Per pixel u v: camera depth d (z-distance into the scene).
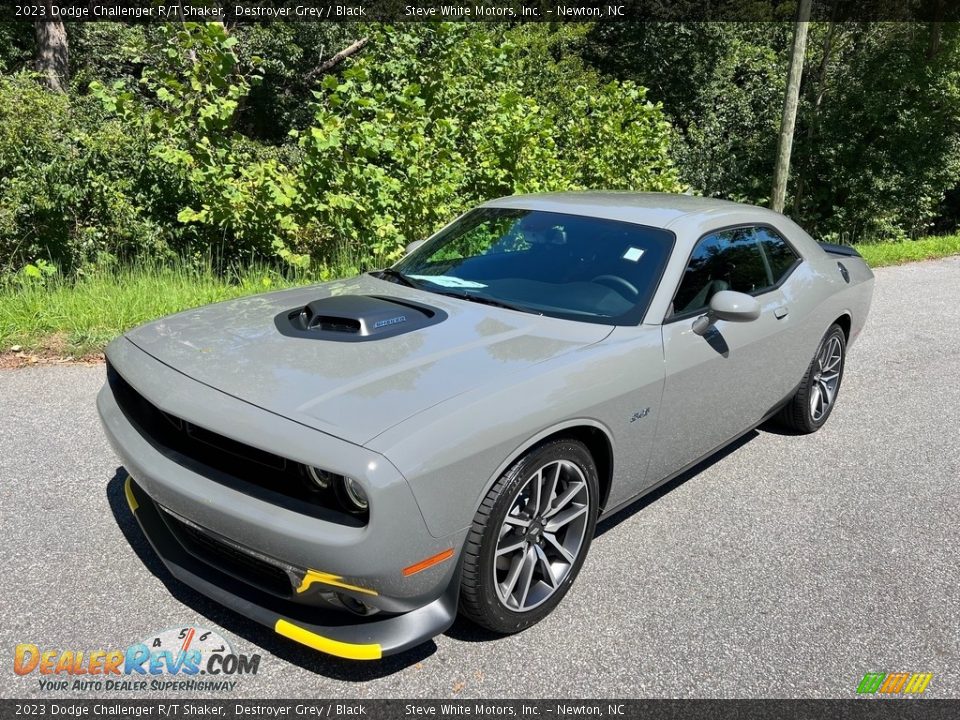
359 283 3.93
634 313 3.41
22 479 3.77
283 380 2.67
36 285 7.18
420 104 8.52
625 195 4.48
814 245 5.00
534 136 10.23
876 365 6.93
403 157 8.43
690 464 3.92
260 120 26.16
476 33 10.28
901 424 5.47
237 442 2.53
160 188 8.52
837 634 3.03
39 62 22.05
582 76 29.08
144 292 6.73
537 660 2.77
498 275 3.74
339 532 2.34
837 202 27.81
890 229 26.61
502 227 4.12
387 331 3.09
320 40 25.66
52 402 4.77
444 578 2.57
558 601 3.04
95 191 8.27
